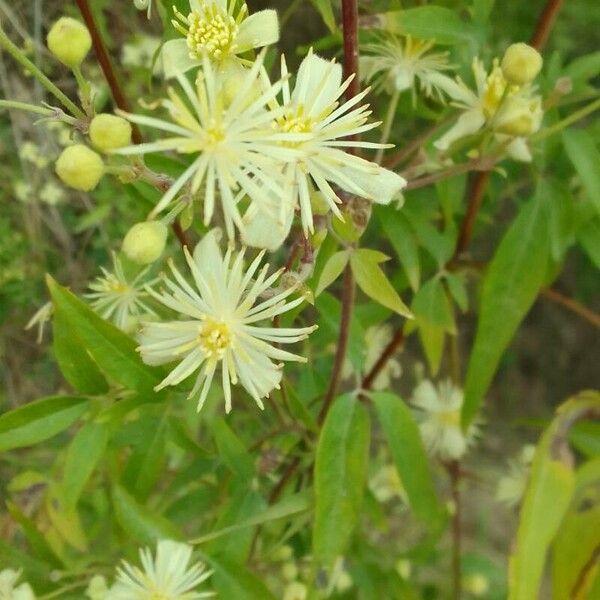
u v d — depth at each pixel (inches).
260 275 7.0
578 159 8.7
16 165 14.9
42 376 16.1
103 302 8.5
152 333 7.2
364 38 9.4
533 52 7.9
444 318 9.9
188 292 7.2
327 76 6.9
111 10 13.0
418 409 12.4
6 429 8.2
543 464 8.6
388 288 7.9
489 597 17.2
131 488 9.1
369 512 10.7
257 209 6.6
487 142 8.5
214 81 6.7
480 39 8.9
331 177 6.9
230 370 7.1
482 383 9.4
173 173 8.5
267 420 10.1
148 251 6.8
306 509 8.8
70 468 8.3
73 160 6.7
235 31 7.2
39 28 12.7
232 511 8.9
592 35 17.3
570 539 9.5
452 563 14.0
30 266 15.2
